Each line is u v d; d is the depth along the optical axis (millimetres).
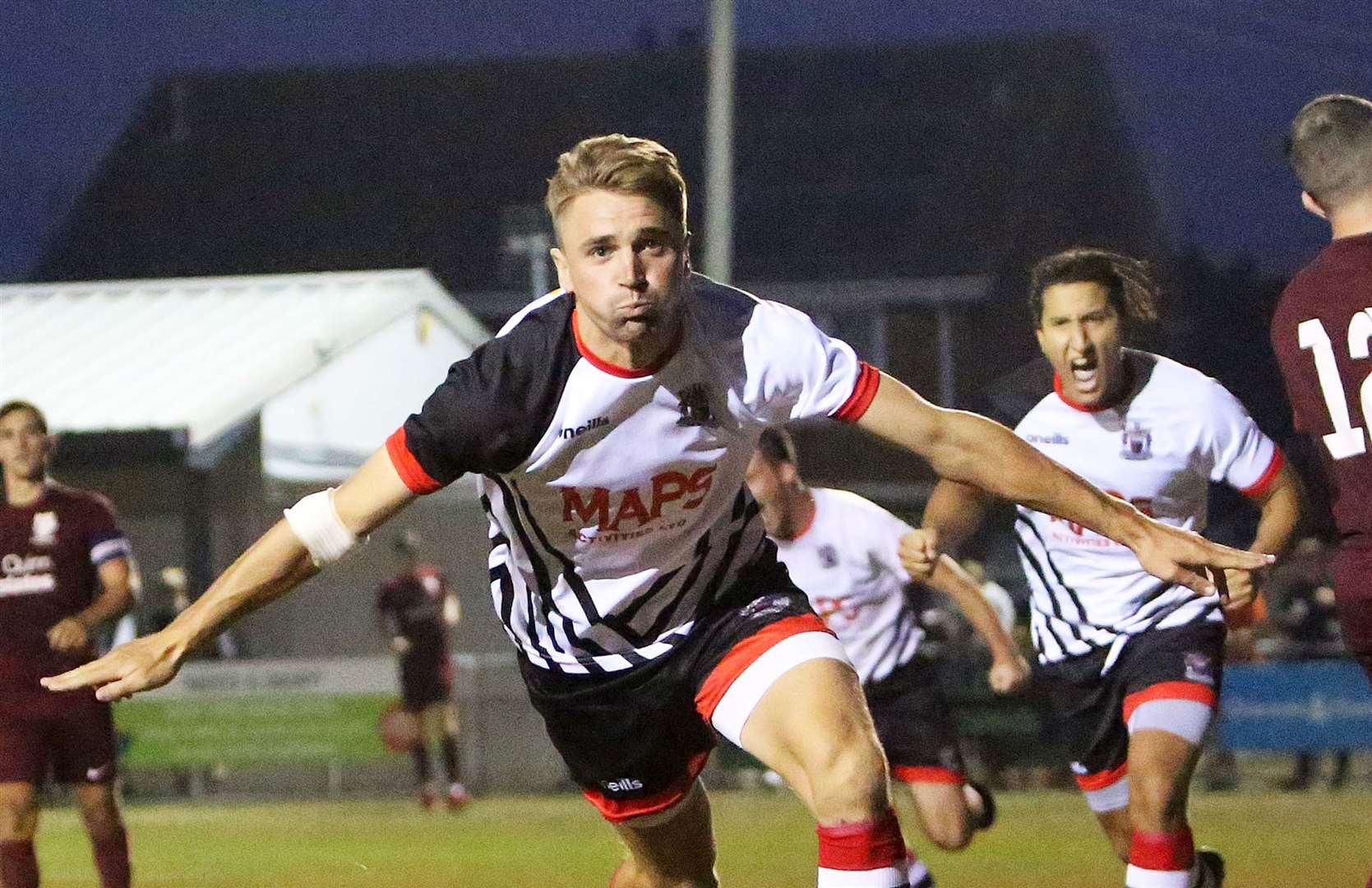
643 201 11070
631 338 11234
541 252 105250
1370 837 31859
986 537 61750
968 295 100250
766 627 12758
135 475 58312
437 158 120000
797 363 11922
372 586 58531
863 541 20203
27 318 64125
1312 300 13094
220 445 55906
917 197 111375
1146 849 16125
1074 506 11945
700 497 12352
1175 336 107938
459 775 44219
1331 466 13055
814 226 111062
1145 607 16969
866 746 11875
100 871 22484
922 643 20656
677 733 13438
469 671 50875
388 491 11758
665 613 12930
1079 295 16906
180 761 50188
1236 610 16969
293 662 50031
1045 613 17672
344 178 120000
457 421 11641
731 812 40094
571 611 12953
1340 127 13055
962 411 12141
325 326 60656
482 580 59312
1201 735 16406
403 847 33438
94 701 21984
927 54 118812
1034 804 41219
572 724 13617
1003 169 112250
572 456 11883
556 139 120312
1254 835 32469
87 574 22078
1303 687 45812
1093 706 17609
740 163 115375
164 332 61656
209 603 11680
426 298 64812
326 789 50656
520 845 33344
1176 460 17141
